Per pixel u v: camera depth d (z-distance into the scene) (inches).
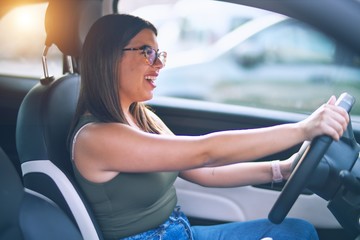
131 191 64.6
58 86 69.8
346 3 45.9
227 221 89.4
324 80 233.5
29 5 92.0
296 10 48.3
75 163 64.7
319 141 55.1
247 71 256.8
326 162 61.9
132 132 61.9
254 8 57.8
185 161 59.8
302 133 56.9
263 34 255.0
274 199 87.1
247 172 75.8
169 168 61.0
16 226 55.2
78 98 67.6
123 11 88.4
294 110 102.7
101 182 63.8
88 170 63.6
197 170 76.9
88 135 63.0
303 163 55.2
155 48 68.1
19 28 102.1
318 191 62.9
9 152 99.4
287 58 248.2
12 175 56.1
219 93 250.7
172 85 235.8
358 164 62.7
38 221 57.6
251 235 71.7
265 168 75.4
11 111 101.3
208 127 97.2
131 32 65.6
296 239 68.7
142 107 74.5
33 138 65.1
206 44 307.0
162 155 60.2
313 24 47.6
